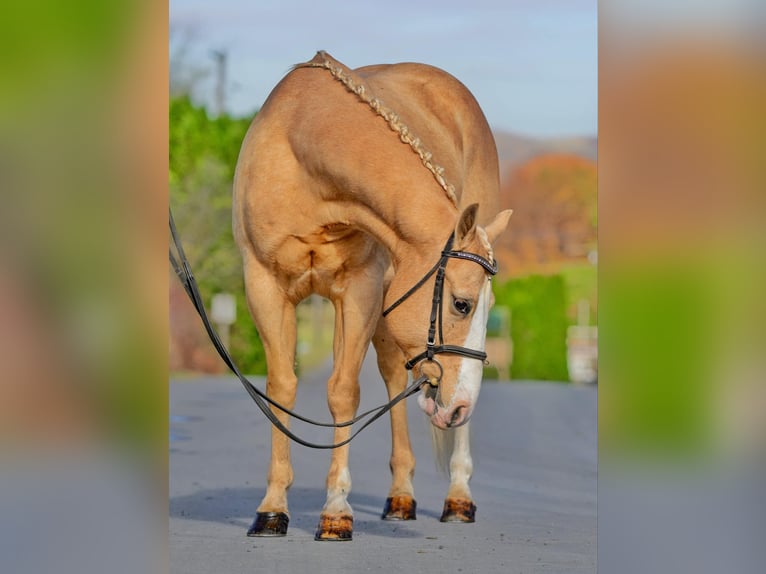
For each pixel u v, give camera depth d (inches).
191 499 403.2
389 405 282.4
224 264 1263.5
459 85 373.4
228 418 744.3
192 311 1288.1
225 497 410.3
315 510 387.9
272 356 320.5
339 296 317.7
